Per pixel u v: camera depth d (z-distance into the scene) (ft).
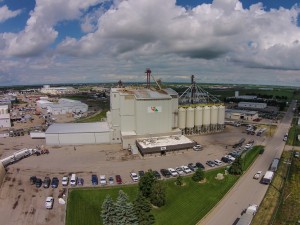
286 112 644.27
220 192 215.10
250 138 386.11
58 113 636.48
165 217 181.68
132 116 343.26
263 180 228.63
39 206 195.11
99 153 314.35
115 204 167.94
